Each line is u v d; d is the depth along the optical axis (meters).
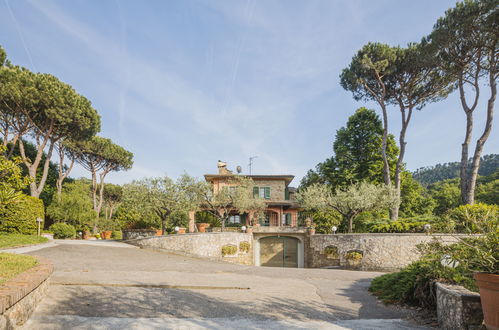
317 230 27.50
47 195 33.44
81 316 5.56
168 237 19.55
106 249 16.62
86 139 28.77
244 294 8.03
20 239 16.08
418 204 34.25
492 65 20.88
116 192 47.91
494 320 4.40
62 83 26.17
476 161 21.42
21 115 25.34
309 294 8.58
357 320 6.35
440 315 6.10
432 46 22.05
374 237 19.33
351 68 27.30
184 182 24.25
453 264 6.69
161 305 6.56
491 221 5.21
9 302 4.34
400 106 27.00
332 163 34.97
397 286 8.23
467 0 19.86
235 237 23.09
